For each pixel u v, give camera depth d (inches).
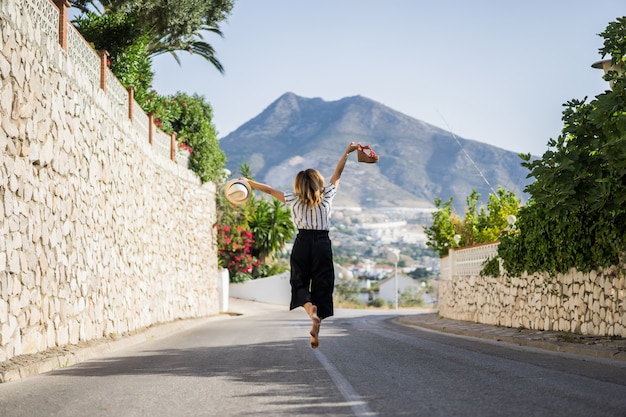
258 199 2448.3
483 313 914.1
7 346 396.8
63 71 534.3
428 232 1218.0
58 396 288.0
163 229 975.0
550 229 653.9
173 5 1064.2
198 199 1266.0
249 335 713.6
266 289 2282.2
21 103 438.3
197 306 1237.1
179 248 1091.3
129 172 773.3
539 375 338.3
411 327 953.5
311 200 293.6
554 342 540.7
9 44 421.7
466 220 1204.5
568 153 502.9
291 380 329.1
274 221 2407.7
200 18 1141.1
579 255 601.6
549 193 513.3
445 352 479.2
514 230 813.2
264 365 400.5
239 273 2203.5
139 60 1011.9
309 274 297.9
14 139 423.2
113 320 674.2
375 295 4879.4
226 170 1648.6
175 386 314.2
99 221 631.2
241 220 2059.5
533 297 730.8
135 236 794.8
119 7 1023.0
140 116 847.1
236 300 2197.3
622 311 545.0
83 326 565.6
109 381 336.8
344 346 536.4
